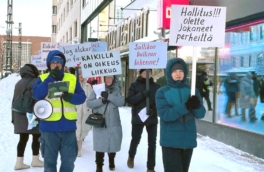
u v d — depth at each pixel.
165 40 11.02
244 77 7.59
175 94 4.11
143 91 5.77
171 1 9.82
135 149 6.11
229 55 8.13
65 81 4.36
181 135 4.02
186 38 4.30
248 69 7.46
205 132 8.94
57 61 4.59
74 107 4.56
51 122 4.40
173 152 4.06
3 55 55.91
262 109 6.98
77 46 7.63
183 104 3.86
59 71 4.53
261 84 7.04
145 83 5.96
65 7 40.16
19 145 5.88
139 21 13.88
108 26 19.95
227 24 8.04
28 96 5.55
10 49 38.59
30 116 5.57
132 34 14.83
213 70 8.73
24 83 5.64
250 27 7.42
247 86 7.48
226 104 8.22
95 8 23.05
